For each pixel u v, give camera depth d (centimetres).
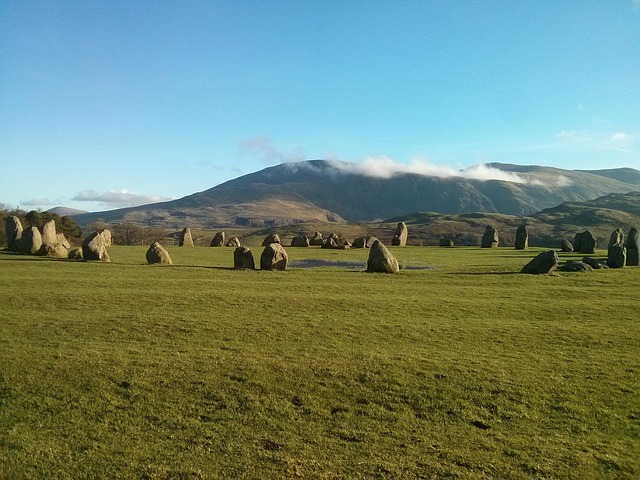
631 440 1348
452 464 1225
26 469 1166
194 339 2019
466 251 7169
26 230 5316
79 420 1386
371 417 1445
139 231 12681
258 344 1980
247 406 1479
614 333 2223
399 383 1642
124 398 1510
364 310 2583
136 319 2269
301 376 1673
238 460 1220
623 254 4409
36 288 2950
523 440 1339
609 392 1603
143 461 1209
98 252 4572
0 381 1581
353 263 5425
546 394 1585
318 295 2941
